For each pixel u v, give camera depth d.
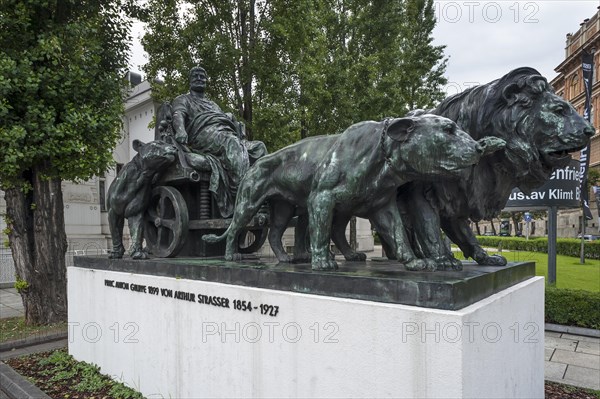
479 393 2.01
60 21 6.76
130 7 8.20
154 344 3.48
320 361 2.32
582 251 15.31
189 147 4.55
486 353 2.11
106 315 4.11
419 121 2.30
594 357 5.06
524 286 2.76
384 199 2.61
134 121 17.39
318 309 2.33
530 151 2.52
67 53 6.45
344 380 2.21
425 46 15.65
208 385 3.00
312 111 10.29
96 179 14.88
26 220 6.80
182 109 4.55
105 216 15.63
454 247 15.32
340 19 13.17
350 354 2.19
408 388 1.98
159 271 3.58
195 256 4.38
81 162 6.39
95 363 4.28
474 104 2.72
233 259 3.51
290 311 2.47
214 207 4.41
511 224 50.88
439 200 2.72
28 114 5.85
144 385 3.59
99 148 6.85
